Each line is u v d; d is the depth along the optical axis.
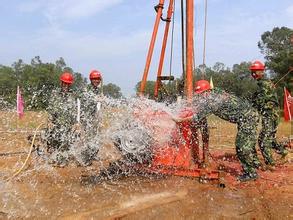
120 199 5.38
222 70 57.78
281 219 4.75
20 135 11.88
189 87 6.52
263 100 7.41
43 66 45.56
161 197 5.48
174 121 6.27
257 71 7.52
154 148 6.37
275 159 7.99
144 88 7.09
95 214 4.75
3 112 18.23
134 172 6.59
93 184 6.19
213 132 13.65
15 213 4.80
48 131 7.84
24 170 7.08
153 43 7.15
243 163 6.39
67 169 7.23
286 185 6.15
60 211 4.88
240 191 5.82
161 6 7.23
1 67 45.50
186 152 6.38
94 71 8.01
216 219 4.74
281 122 20.00
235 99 6.38
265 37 64.56
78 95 7.96
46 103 8.38
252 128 6.33
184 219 4.72
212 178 6.16
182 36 7.41
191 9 6.62
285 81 38.78
